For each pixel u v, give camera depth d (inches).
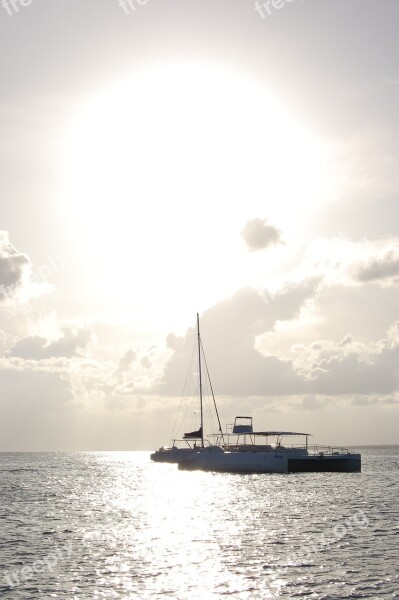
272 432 5526.6
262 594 1550.2
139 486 4702.3
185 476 5659.5
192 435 6112.2
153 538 2273.6
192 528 2513.5
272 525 2583.7
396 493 3937.0
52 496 3941.9
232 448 5684.1
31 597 1542.8
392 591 1565.0
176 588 1601.9
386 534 2329.0
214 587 1608.0
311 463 5319.9
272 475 5521.7
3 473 6875.0
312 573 1733.5
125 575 1726.1
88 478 5831.7
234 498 3690.9
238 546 2105.1
